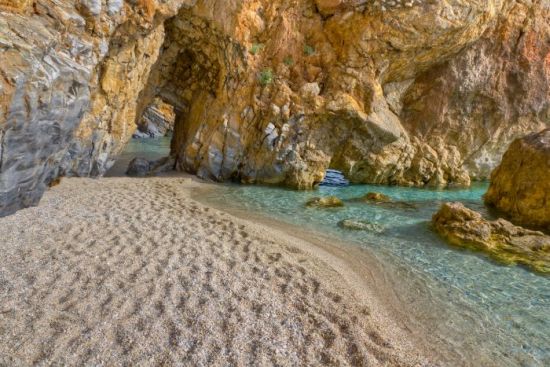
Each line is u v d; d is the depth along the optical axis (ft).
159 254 22.63
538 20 63.62
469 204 47.42
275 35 53.31
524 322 19.44
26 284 17.44
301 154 52.85
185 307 17.15
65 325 14.88
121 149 47.88
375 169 58.75
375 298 20.85
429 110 63.41
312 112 51.34
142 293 17.88
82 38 30.32
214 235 27.78
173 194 41.29
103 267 20.01
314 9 55.36
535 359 16.44
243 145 52.95
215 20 49.11
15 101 20.71
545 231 36.24
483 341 17.60
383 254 28.07
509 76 64.69
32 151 24.25
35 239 22.52
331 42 55.16
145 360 13.62
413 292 22.18
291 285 20.72
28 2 25.25
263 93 52.24
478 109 65.10
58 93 24.43
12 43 21.06
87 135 39.24
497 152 69.82
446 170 64.85
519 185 40.45
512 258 27.63
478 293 22.47
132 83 43.50
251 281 20.58
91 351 13.67
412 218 38.65
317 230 32.91
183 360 13.84
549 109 67.72
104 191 37.50
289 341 15.70
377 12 50.98
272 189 50.52
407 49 53.98
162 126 125.49
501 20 62.23
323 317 17.81
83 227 25.68
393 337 17.07
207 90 57.47
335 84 53.83
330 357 14.90
